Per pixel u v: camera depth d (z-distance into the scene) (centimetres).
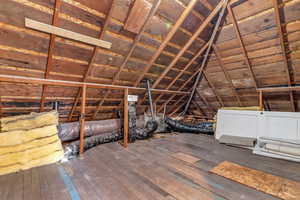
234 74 350
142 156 262
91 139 310
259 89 348
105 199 149
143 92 388
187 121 543
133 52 260
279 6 210
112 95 343
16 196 153
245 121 356
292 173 201
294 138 290
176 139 381
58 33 185
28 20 165
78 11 178
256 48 278
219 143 346
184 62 341
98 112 381
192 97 512
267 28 239
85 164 229
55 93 271
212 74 386
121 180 183
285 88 315
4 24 163
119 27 213
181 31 254
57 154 242
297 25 221
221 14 242
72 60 229
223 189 166
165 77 364
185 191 162
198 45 304
